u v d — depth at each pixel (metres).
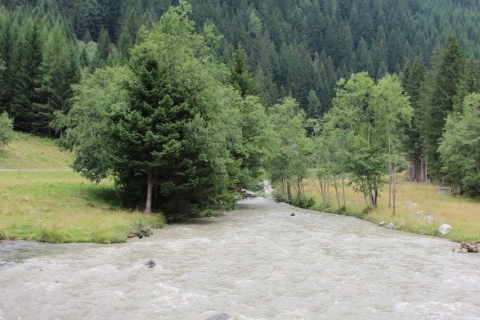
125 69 36.75
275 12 174.88
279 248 20.55
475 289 14.09
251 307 11.92
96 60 95.62
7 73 75.62
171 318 10.93
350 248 20.97
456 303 12.58
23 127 75.56
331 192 53.88
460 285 14.53
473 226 26.39
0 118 57.53
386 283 14.68
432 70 74.94
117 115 28.56
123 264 16.42
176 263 16.84
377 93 36.84
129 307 11.68
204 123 29.16
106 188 37.44
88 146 33.31
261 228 27.91
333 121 39.94
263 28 158.25
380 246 21.62
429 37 169.12
